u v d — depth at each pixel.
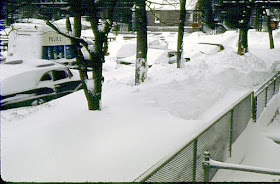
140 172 4.73
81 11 6.95
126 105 8.24
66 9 7.49
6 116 8.07
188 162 4.73
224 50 22.39
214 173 5.99
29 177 4.41
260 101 10.57
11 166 4.75
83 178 4.45
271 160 7.55
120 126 6.56
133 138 5.98
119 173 4.68
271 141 8.55
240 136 7.90
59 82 10.62
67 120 6.86
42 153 5.23
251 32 38.75
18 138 5.91
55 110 8.29
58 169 4.71
